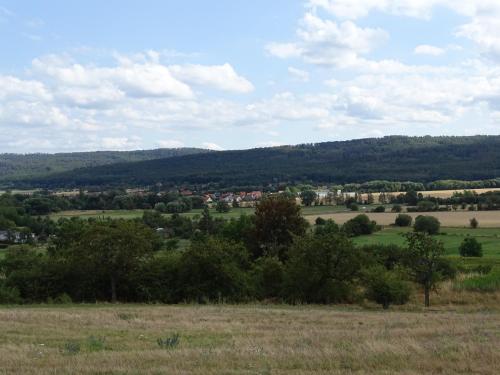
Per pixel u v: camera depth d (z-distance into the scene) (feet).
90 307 119.14
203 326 74.95
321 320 84.79
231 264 141.08
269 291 143.43
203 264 137.18
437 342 54.03
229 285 139.44
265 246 188.44
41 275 140.87
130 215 446.19
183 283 139.74
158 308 111.34
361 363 43.52
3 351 51.26
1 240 348.59
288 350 49.03
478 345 49.88
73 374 40.06
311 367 42.65
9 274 152.46
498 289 137.69
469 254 264.72
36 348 53.72
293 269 135.03
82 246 138.82
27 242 337.93
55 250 180.96
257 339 60.70
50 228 372.58
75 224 200.75
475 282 143.95
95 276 141.38
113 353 49.19
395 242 292.81
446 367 41.73
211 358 45.57
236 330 71.05
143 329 71.51
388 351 47.29
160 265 142.41
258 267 146.00
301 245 136.46
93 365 43.24
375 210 440.45
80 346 55.36
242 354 47.19
